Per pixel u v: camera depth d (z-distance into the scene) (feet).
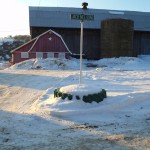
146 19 178.70
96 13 175.42
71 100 35.78
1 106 42.96
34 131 28.45
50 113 33.53
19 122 31.35
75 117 32.83
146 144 24.68
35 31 162.40
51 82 61.98
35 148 23.98
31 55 146.20
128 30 146.92
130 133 27.50
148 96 38.93
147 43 172.55
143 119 31.99
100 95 35.91
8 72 89.92
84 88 36.91
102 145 24.52
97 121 31.58
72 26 163.32
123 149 23.63
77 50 164.66
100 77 66.49
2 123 31.17
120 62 131.03
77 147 24.12
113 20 146.41
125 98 37.22
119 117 32.89
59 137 26.66
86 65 127.13
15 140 25.95
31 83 63.36
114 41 146.51
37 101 40.88
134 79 63.16
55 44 146.61
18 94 52.26
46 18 165.27
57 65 111.96
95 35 165.37
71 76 67.15
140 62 131.54
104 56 149.48
